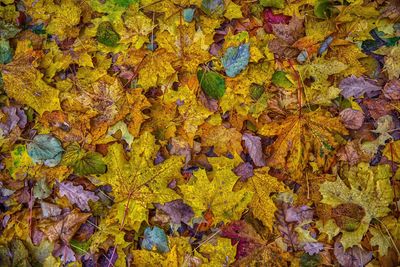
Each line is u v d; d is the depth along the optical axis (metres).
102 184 0.98
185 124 1.00
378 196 0.95
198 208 0.96
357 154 0.98
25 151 0.99
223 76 1.01
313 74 1.01
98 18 1.03
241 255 0.95
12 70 1.00
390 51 1.02
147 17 1.03
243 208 0.96
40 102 0.99
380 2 1.04
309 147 0.99
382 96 1.01
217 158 0.98
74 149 0.99
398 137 0.99
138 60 1.02
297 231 0.96
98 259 0.96
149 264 0.95
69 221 0.96
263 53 1.03
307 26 1.03
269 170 0.99
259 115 1.01
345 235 0.94
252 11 1.04
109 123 0.99
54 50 1.03
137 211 0.95
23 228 0.96
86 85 1.01
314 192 0.97
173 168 0.96
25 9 1.04
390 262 0.94
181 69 1.02
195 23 1.03
